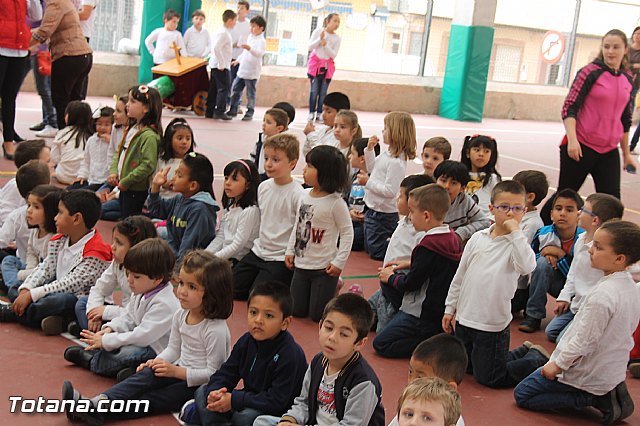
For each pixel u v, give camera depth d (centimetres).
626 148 655
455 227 562
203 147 1041
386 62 1769
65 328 460
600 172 645
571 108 630
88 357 412
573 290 499
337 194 511
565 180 656
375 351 474
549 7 1942
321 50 1387
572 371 405
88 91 1436
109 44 1480
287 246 525
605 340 396
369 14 1725
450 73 1694
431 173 652
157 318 403
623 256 392
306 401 344
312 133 758
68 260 468
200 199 536
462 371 334
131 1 1470
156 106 677
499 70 1952
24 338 446
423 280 463
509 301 438
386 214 666
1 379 394
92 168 741
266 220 535
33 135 978
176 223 540
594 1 1992
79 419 362
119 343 400
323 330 325
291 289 520
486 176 616
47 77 977
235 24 1348
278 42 1645
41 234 495
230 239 542
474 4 1622
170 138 656
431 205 464
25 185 543
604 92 625
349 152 709
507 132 1571
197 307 379
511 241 432
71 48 905
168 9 1401
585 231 518
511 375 442
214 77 1308
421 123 1559
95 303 440
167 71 1299
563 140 650
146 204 680
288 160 531
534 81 1984
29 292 457
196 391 373
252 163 540
